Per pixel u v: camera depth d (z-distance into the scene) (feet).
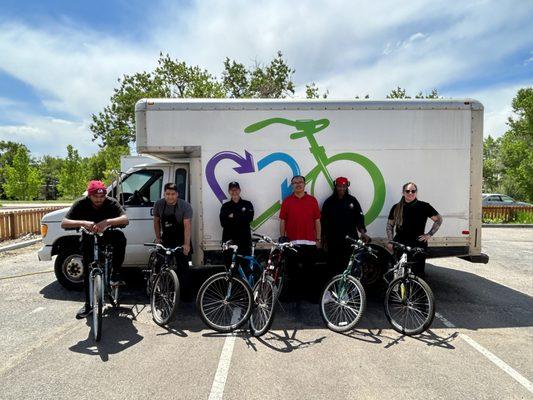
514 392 10.22
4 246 32.48
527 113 81.87
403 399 9.87
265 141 17.80
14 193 113.70
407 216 16.10
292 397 9.97
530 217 51.98
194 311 16.61
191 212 16.35
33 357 12.23
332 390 10.30
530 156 66.59
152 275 16.07
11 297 18.66
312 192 18.04
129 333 14.21
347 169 18.02
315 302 17.95
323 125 17.87
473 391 10.27
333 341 13.56
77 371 11.30
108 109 67.05
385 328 14.83
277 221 18.03
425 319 13.87
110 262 15.48
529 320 15.71
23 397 9.95
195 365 11.69
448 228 18.25
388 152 18.02
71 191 125.08
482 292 19.74
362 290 14.19
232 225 16.56
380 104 17.90
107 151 89.66
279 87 63.82
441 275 23.52
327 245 17.52
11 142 236.02
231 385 10.54
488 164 115.14
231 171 17.79
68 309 16.90
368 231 18.26
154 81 64.08
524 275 23.57
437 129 18.06
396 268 15.49
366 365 11.73
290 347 13.03
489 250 32.60
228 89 64.39
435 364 11.80
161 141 17.53
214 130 17.67
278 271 15.31
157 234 16.57
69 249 19.33
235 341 13.51
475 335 14.14
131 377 10.96
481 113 18.15
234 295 14.58
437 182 18.16
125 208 19.43
